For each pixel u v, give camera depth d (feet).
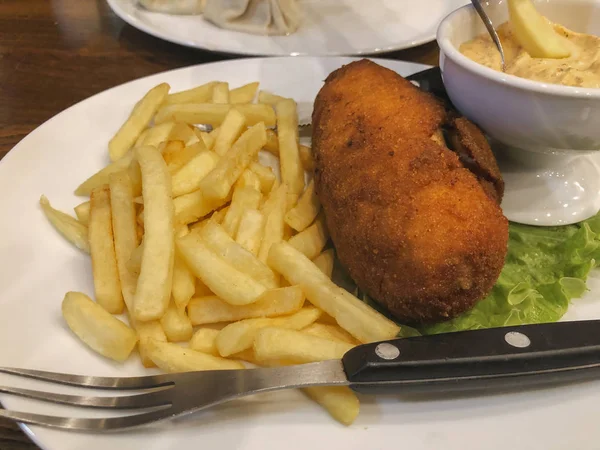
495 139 0.67
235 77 0.94
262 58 0.97
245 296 0.54
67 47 1.14
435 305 0.51
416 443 0.46
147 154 0.63
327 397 0.47
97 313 0.53
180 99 0.85
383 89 0.67
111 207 0.64
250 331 0.52
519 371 0.47
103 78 1.04
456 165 0.57
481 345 0.47
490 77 0.56
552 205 0.66
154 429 0.45
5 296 0.57
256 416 0.47
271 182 0.72
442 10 1.22
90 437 0.44
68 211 0.69
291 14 1.11
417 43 1.07
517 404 0.48
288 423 0.47
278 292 0.56
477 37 0.68
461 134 0.59
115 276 0.59
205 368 0.51
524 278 0.60
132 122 0.79
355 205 0.57
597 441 0.46
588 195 0.67
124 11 1.15
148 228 0.58
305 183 0.76
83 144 0.79
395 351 0.46
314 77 0.95
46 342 0.53
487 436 0.46
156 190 0.60
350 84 0.70
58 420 0.45
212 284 0.55
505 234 0.53
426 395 0.49
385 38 1.11
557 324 0.50
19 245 0.63
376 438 0.46
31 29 1.20
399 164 0.56
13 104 0.96
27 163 0.73
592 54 0.61
